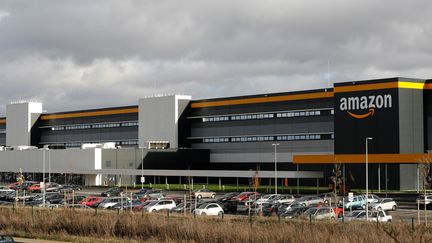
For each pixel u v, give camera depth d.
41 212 59.91
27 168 142.88
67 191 110.69
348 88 104.62
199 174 117.19
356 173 102.25
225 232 41.88
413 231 38.50
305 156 109.31
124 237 46.66
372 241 36.66
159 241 43.94
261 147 126.94
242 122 130.62
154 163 132.12
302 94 120.31
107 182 129.25
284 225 43.97
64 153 134.88
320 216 55.75
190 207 66.19
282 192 100.88
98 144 137.00
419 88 101.25
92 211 61.75
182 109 139.50
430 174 93.00
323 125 116.81
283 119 123.56
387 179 98.50
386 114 99.69
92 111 158.88
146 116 143.75
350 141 103.81
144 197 84.50
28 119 170.62
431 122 101.25
